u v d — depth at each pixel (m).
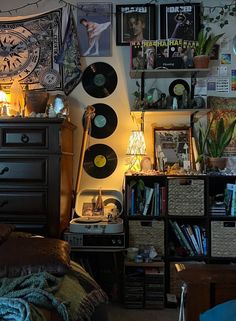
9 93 2.98
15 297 1.19
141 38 2.97
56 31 2.98
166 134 2.96
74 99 3.00
